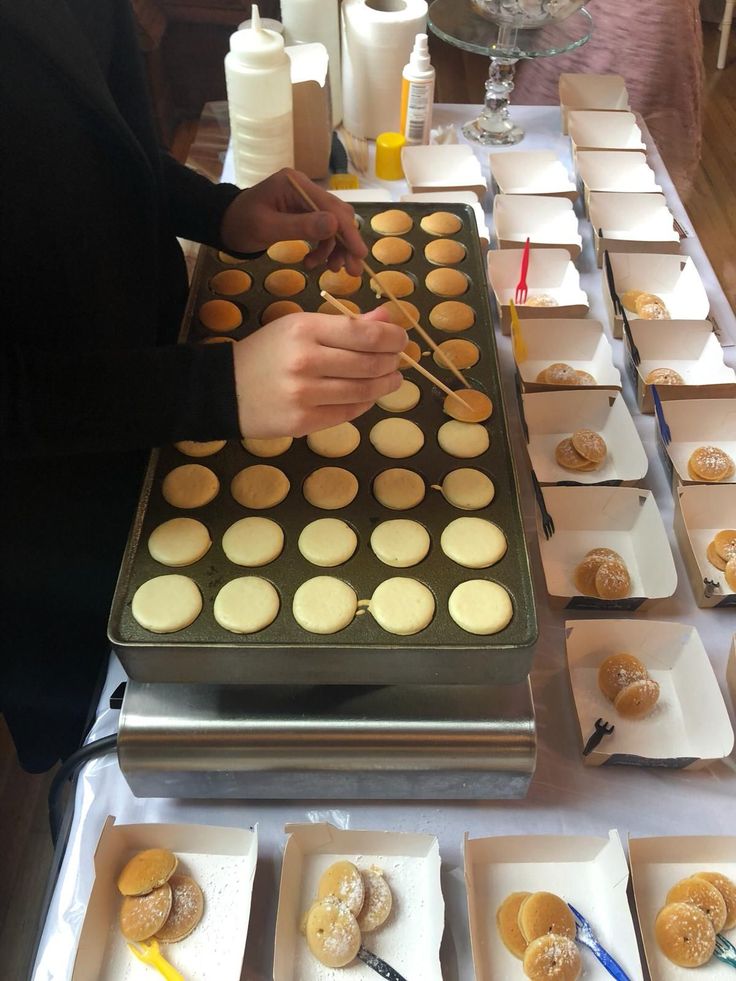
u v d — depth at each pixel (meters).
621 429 0.96
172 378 0.59
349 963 0.58
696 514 0.87
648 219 1.29
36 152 0.62
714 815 0.67
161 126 2.85
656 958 0.59
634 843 0.62
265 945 0.60
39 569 0.79
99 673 0.91
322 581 0.64
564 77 1.54
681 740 0.71
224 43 2.77
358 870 0.62
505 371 1.08
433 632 0.61
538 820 0.67
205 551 0.66
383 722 0.63
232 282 0.91
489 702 0.65
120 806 0.67
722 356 1.07
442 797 0.67
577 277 1.17
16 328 0.68
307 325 0.61
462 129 1.53
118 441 0.60
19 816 1.40
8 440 0.57
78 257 0.68
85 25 0.70
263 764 0.63
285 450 0.75
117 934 0.60
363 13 1.36
